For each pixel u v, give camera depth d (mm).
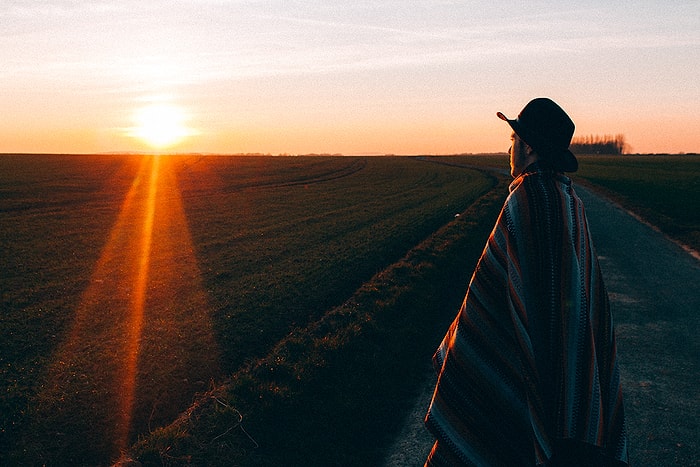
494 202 31641
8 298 11281
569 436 1896
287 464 4699
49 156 87312
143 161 78562
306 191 43594
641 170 74125
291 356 7094
